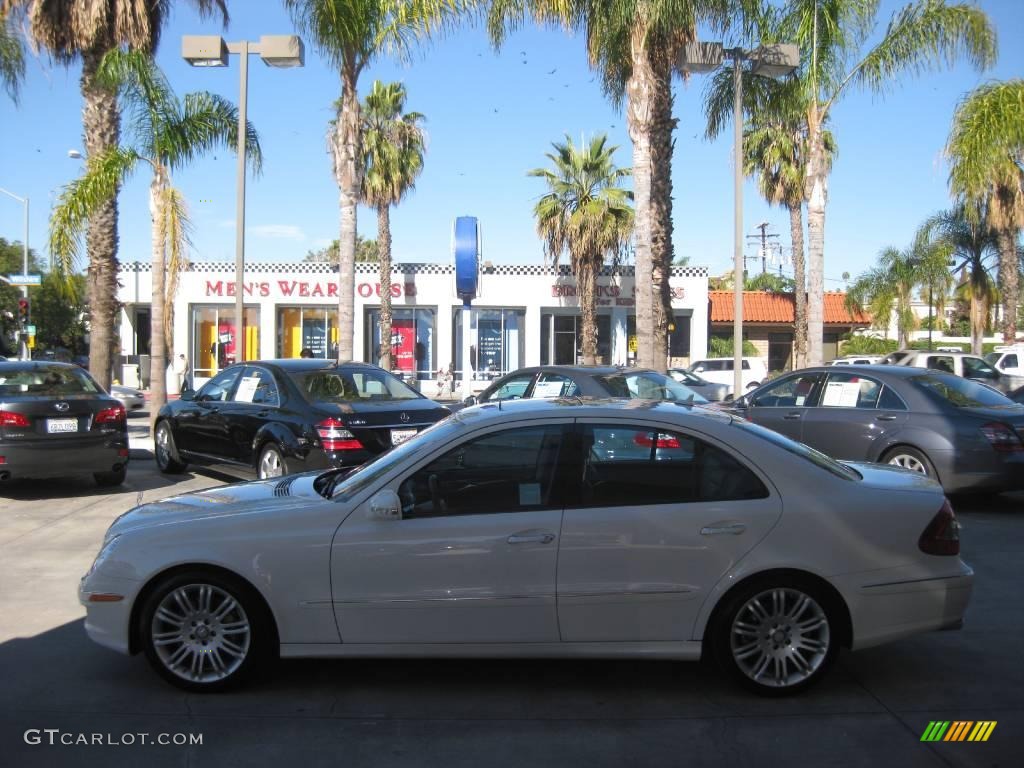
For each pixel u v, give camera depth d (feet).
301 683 15.65
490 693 15.25
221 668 15.03
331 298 108.68
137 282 107.14
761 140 107.04
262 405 32.94
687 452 15.01
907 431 30.73
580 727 13.92
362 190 102.73
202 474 40.27
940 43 54.70
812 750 13.12
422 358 111.24
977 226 94.22
